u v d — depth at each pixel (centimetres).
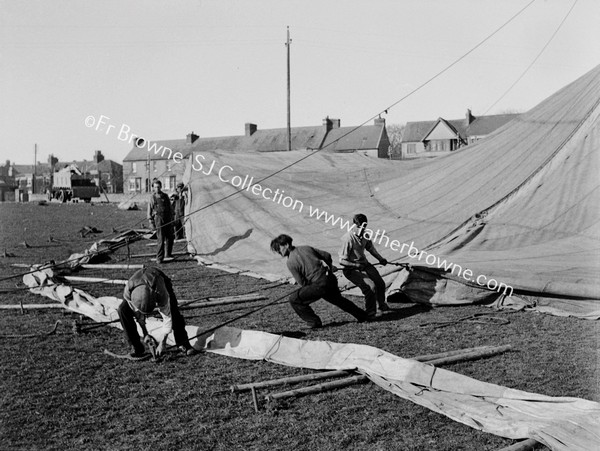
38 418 644
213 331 920
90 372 792
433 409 658
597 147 1346
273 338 867
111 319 1050
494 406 649
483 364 807
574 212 1319
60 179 7438
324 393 713
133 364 829
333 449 570
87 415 653
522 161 1478
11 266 1733
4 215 4059
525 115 1609
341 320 1069
